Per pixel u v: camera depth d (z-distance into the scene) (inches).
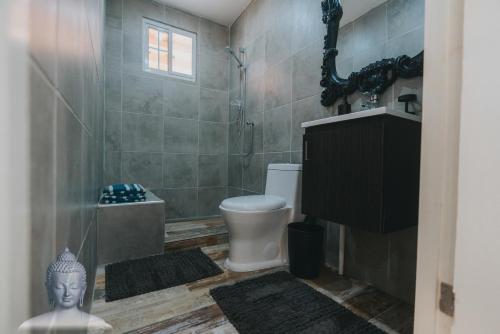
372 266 56.9
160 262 68.2
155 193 102.3
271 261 66.6
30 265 12.1
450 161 18.0
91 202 45.0
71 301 14.9
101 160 76.1
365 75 56.4
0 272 9.3
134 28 97.3
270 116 89.5
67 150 20.8
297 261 60.2
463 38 17.0
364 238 58.5
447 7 18.2
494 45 15.4
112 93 93.7
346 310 47.0
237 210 60.5
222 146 115.9
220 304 48.4
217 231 90.4
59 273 14.5
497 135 15.2
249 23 101.8
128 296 51.5
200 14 108.6
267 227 64.8
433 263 19.2
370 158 41.8
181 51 109.5
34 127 12.8
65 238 20.1
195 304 48.9
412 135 44.8
